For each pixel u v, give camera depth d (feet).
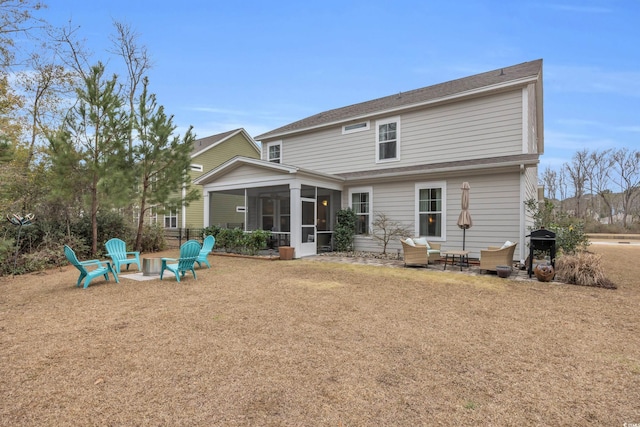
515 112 34.40
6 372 10.03
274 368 10.28
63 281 24.31
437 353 11.43
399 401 8.53
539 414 8.00
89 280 21.72
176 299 18.51
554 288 21.16
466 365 10.55
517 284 22.34
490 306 17.13
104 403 8.41
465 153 37.17
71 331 13.50
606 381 9.57
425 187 36.47
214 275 25.93
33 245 32.19
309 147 50.26
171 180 37.42
